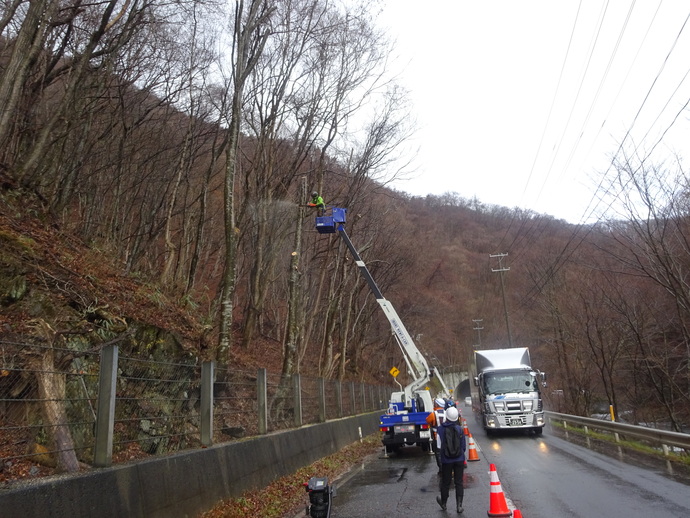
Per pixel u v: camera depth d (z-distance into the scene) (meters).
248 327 22.53
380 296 16.95
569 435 20.62
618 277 23.91
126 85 16.56
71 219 15.66
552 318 31.59
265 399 11.45
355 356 39.16
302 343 25.33
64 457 5.32
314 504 7.22
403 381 53.66
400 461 15.41
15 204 10.77
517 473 11.49
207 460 7.89
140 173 19.92
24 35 10.44
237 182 24.42
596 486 9.49
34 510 4.36
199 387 10.20
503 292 42.75
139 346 9.26
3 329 6.68
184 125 21.12
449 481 8.33
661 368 21.14
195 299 18.08
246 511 8.05
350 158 22.42
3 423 5.42
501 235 66.75
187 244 21.62
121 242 17.14
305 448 13.28
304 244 28.25
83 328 8.22
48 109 14.74
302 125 20.02
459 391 72.94
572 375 30.80
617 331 24.95
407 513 8.21
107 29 12.94
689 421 25.34
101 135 16.83
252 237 23.02
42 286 8.38
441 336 64.19
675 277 15.95
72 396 6.68
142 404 8.16
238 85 14.30
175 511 6.55
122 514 5.50
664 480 9.85
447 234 67.69
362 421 22.83
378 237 30.98
